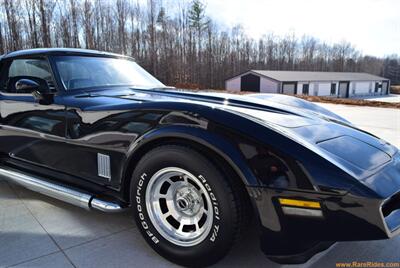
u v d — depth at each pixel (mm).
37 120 2467
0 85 2852
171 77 40656
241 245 2006
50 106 2363
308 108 2682
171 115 1784
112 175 2061
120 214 2461
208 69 46719
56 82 2463
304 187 1479
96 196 2135
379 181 1526
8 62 2895
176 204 1854
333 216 1454
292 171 1504
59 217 2395
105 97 2273
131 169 1993
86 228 2238
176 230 1841
